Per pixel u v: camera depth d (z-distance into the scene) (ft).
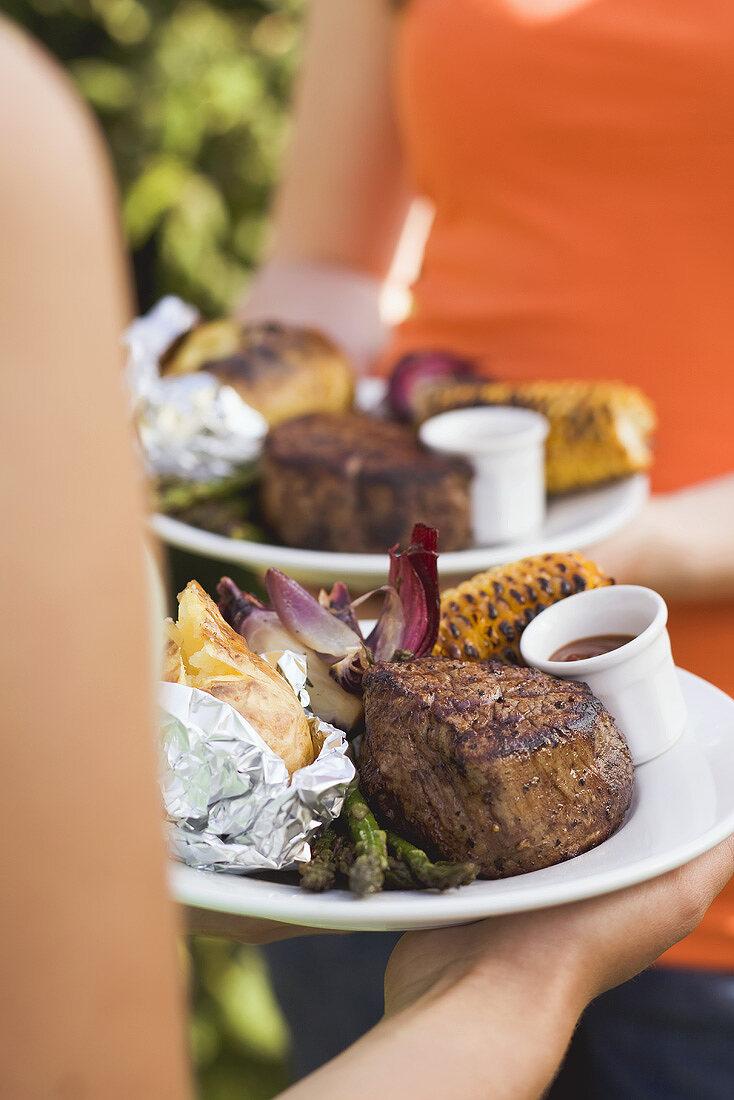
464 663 3.06
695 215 3.96
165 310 4.30
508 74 4.05
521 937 2.92
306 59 4.69
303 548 3.88
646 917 2.94
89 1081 1.36
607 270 4.05
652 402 4.07
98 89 6.23
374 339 4.67
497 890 2.88
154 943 1.42
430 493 3.79
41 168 1.24
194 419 3.95
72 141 1.27
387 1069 2.54
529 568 3.22
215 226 6.26
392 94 4.56
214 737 2.92
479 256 4.20
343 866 2.93
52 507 1.27
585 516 3.89
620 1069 3.90
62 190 1.25
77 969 1.34
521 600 3.18
